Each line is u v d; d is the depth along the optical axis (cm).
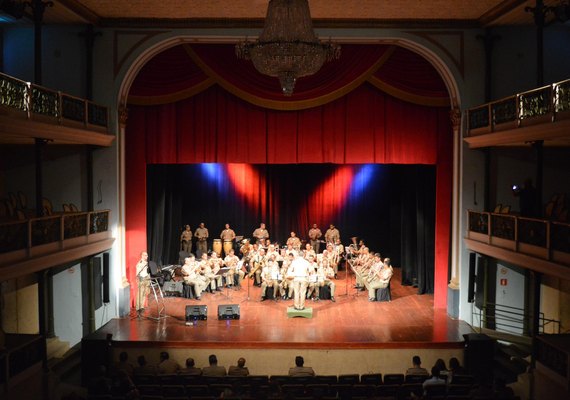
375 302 1927
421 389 1149
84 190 1756
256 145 1917
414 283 2194
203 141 1909
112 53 1755
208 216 2502
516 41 1755
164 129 1895
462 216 1777
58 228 1441
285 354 1498
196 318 1691
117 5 1633
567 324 1591
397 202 2434
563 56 1775
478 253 1733
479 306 1722
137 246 1866
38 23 1445
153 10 1678
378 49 1839
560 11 1427
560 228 1280
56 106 1443
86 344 1483
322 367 1497
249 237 2519
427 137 1884
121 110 1773
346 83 1850
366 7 1647
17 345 1227
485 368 1466
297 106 1862
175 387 1121
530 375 1334
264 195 2516
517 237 1462
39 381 1274
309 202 2525
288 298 1959
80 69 1750
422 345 1496
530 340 1630
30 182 1731
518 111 1460
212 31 1753
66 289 1678
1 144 1672
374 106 1897
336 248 2281
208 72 1853
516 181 1756
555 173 1742
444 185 1875
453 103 1806
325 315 1761
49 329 1622
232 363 1498
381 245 2511
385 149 1898
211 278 2000
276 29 1229
